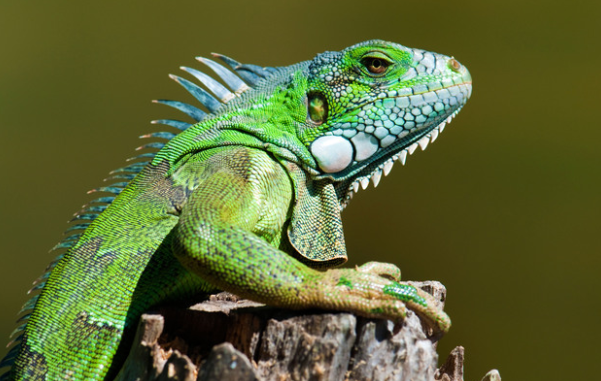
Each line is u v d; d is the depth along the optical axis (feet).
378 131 21.85
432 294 21.59
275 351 17.25
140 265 19.88
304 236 21.52
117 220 20.98
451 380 20.86
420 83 21.98
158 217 20.61
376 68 21.79
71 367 19.08
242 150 20.86
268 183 20.51
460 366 20.93
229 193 19.24
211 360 15.43
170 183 21.34
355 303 17.10
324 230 21.85
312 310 17.57
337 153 21.57
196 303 20.86
